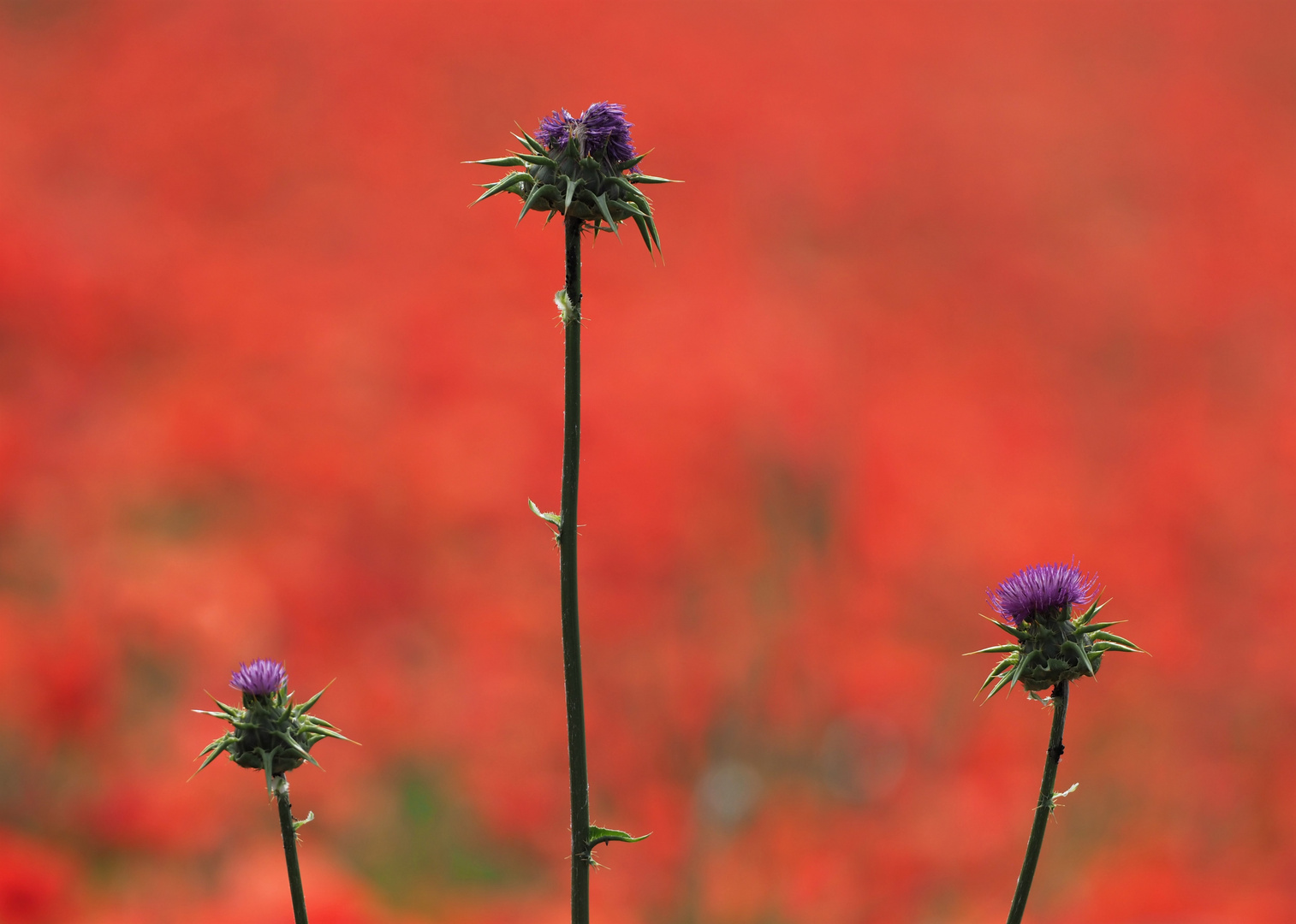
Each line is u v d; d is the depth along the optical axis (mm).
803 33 30000
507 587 17391
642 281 22859
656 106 27094
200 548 16688
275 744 2639
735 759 15789
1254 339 23641
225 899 12648
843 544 18688
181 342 19906
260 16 26359
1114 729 16219
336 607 16484
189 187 22812
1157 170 28125
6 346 18562
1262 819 14688
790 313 22812
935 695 16625
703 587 17797
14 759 13359
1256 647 17109
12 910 11742
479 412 19562
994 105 28875
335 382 19734
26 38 25672
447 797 14695
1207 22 32656
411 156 24609
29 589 15266
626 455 18906
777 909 13891
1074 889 14031
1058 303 24484
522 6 28062
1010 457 20562
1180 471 20219
